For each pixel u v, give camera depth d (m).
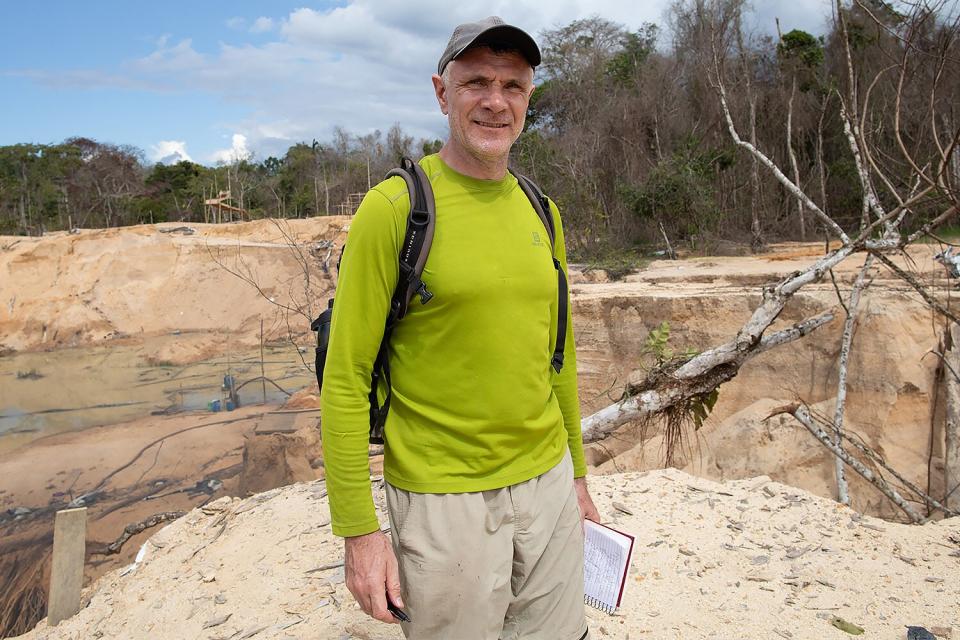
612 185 29.14
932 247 13.16
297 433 12.97
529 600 2.04
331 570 3.79
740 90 26.36
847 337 8.06
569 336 2.33
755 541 3.91
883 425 8.82
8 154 55.19
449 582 1.82
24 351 28.97
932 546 3.83
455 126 1.83
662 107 30.31
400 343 1.86
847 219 25.25
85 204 54.97
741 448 9.53
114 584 4.42
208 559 4.24
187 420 17.61
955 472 8.17
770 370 9.92
